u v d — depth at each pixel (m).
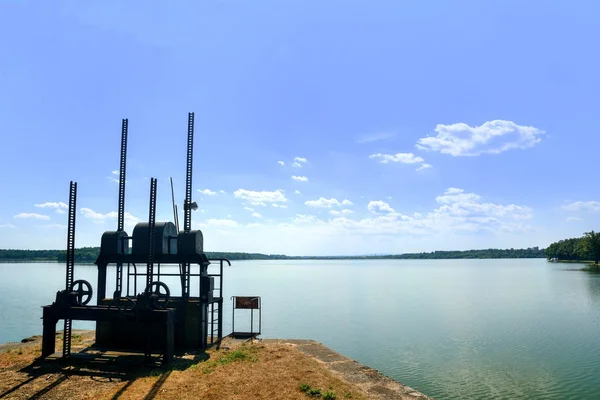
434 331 39.66
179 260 22.33
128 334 20.89
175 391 13.51
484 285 100.06
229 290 89.75
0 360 17.83
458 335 37.56
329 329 40.44
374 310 55.59
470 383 23.97
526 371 26.33
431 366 27.45
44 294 70.56
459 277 141.62
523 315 49.84
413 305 61.38
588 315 49.25
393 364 27.97
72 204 19.03
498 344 34.00
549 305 59.00
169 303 21.22
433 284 108.69
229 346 21.58
